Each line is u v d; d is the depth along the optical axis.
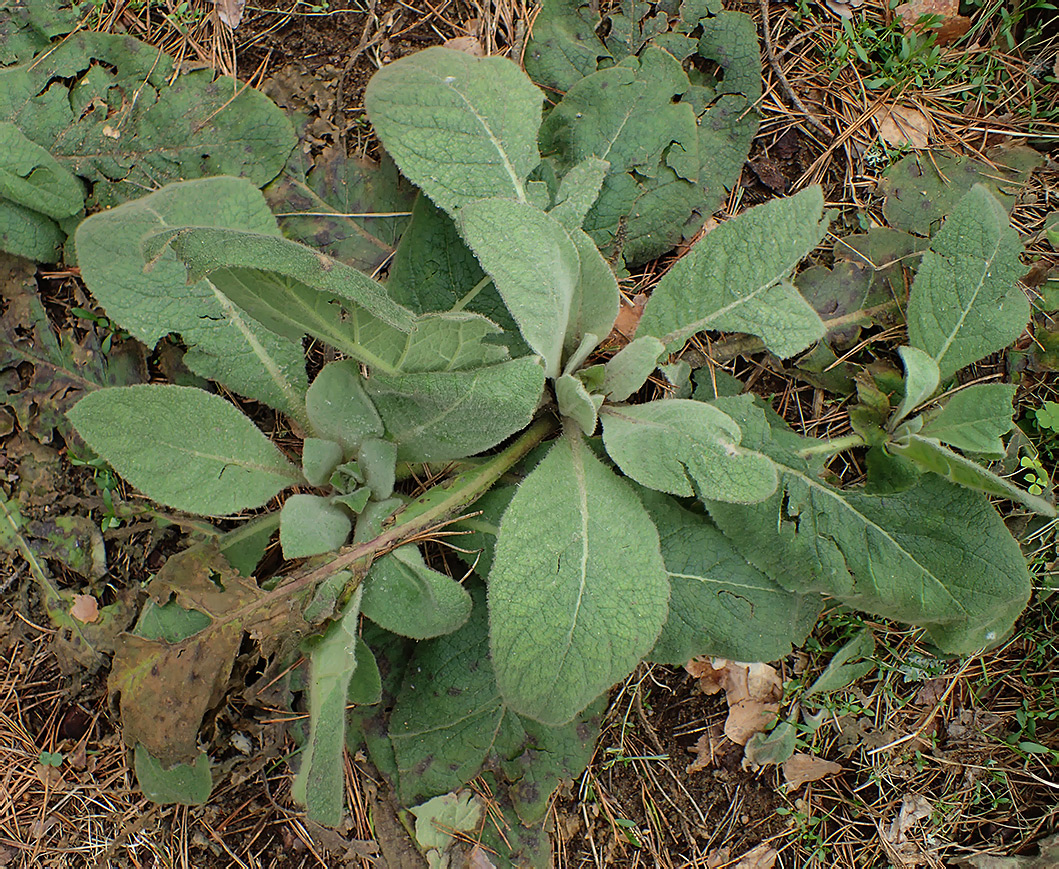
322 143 0.77
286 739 0.77
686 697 0.80
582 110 0.76
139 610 0.75
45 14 0.76
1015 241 0.73
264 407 0.79
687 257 0.73
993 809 0.79
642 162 0.76
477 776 0.77
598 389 0.75
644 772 0.80
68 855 0.77
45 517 0.75
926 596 0.73
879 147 0.80
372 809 0.77
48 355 0.75
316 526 0.71
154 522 0.76
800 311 0.70
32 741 0.77
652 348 0.71
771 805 0.80
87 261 0.71
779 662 0.80
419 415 0.72
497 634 0.68
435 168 0.72
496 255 0.67
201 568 0.71
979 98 0.81
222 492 0.72
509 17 0.79
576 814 0.79
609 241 0.77
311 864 0.77
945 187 0.79
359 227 0.77
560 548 0.70
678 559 0.75
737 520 0.74
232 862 0.77
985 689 0.79
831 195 0.80
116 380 0.76
